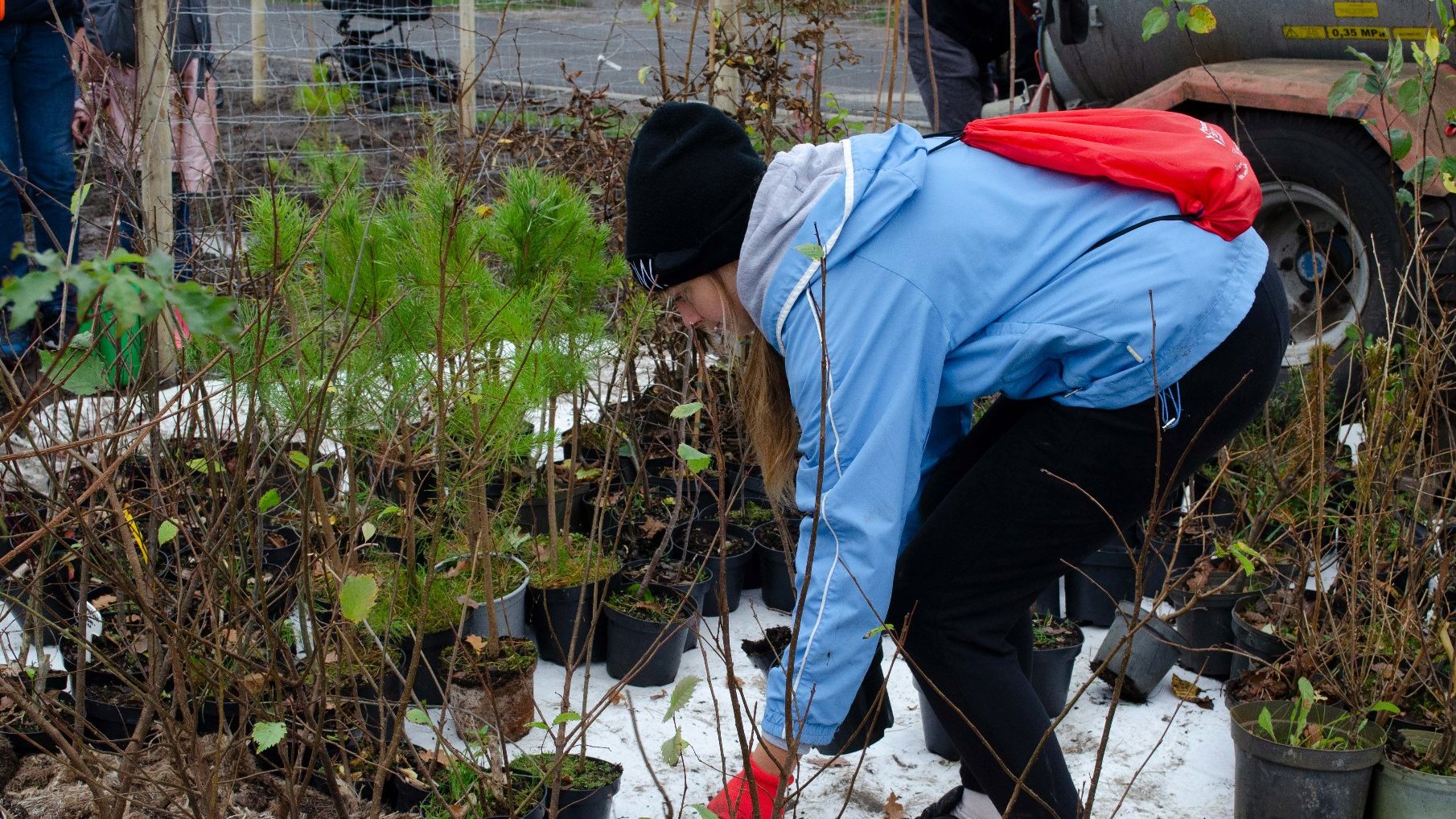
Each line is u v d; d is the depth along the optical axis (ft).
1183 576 7.26
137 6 10.44
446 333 8.23
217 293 8.15
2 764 7.52
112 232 7.29
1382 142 11.26
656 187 6.23
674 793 8.36
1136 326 5.87
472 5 23.80
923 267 5.92
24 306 2.60
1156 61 14.35
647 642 9.78
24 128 15.28
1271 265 6.35
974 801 7.35
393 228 8.71
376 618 9.22
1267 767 7.83
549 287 9.09
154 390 7.14
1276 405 12.32
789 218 5.90
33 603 7.59
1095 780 5.52
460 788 7.41
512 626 9.95
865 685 7.60
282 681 6.97
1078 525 6.32
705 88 14.42
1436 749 7.93
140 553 7.46
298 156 15.88
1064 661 9.35
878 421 5.87
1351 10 12.21
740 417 11.60
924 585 6.44
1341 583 9.95
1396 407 9.30
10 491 7.97
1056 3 15.06
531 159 12.32
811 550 5.19
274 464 7.04
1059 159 6.15
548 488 10.43
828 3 12.42
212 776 6.09
